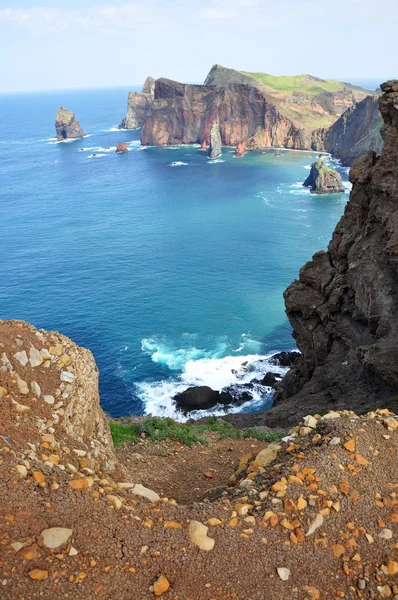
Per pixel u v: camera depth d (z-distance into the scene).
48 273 76.06
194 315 61.19
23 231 99.56
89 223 104.06
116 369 50.34
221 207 111.62
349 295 32.53
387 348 25.72
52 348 12.12
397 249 27.98
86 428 12.06
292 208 108.00
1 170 172.38
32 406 10.59
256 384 46.66
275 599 7.70
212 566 8.02
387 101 31.02
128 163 177.50
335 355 32.78
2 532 7.61
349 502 9.53
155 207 115.00
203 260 79.62
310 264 36.91
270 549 8.48
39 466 9.09
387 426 11.91
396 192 29.80
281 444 12.31
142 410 43.66
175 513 9.24
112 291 68.88
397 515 9.31
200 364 50.75
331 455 10.67
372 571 8.38
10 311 63.03
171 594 7.52
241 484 11.02
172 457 15.91
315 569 8.26
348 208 35.38
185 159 181.25
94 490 9.05
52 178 156.12
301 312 36.78
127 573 7.67
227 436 19.33
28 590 7.00
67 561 7.54
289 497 9.57
